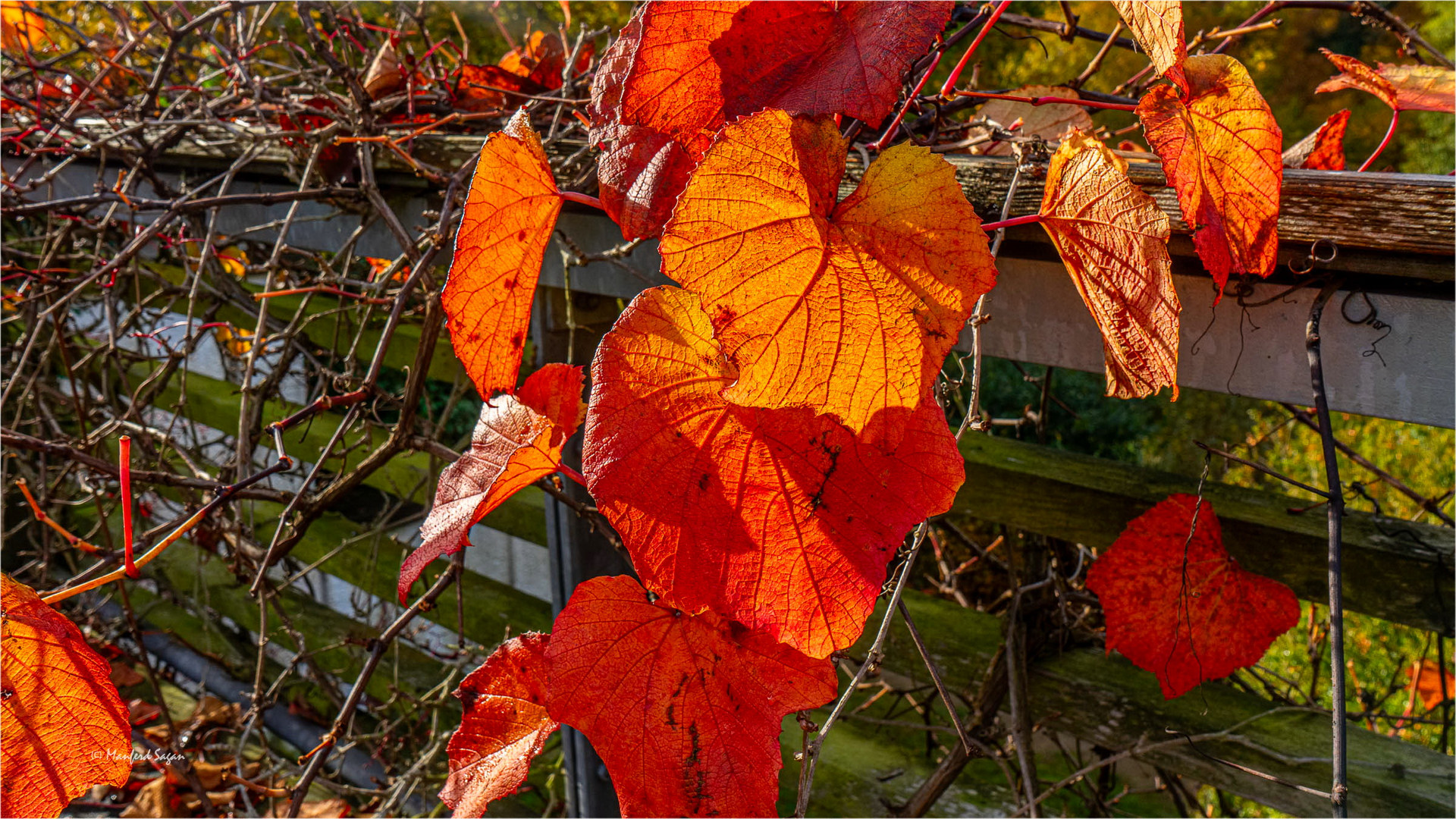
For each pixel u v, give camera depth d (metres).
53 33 2.58
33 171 2.40
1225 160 1.01
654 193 0.95
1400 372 1.07
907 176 0.84
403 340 2.51
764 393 0.86
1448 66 1.39
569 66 1.52
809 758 1.03
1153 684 1.61
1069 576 1.75
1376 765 1.41
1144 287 0.95
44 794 1.02
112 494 1.96
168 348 1.69
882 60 0.87
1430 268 1.04
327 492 1.35
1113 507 1.47
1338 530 1.02
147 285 3.17
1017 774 2.21
